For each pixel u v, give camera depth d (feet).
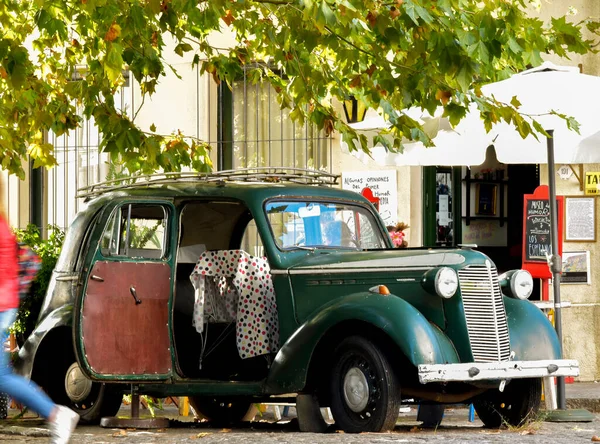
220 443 30.60
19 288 28.53
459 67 32.78
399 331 32.35
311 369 34.78
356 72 38.42
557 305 41.34
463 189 60.44
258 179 40.37
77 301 35.99
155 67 39.73
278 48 39.34
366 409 33.42
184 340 38.63
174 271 37.45
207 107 61.67
